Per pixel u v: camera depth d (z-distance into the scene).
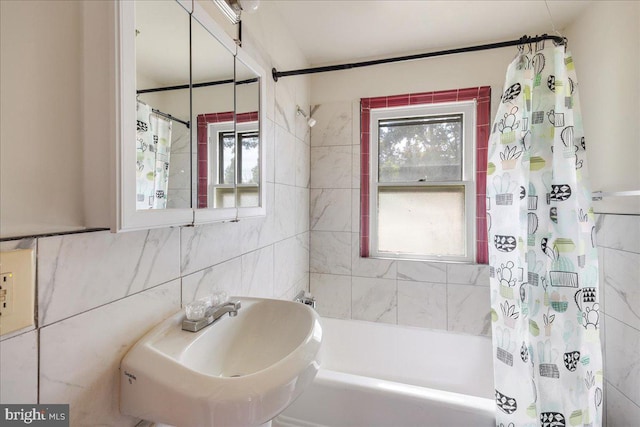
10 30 0.48
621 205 1.30
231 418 0.54
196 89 0.91
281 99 1.64
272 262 1.54
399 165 2.10
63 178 0.55
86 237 0.58
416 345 1.93
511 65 1.27
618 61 1.32
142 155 0.69
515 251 1.18
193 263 0.92
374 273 2.09
